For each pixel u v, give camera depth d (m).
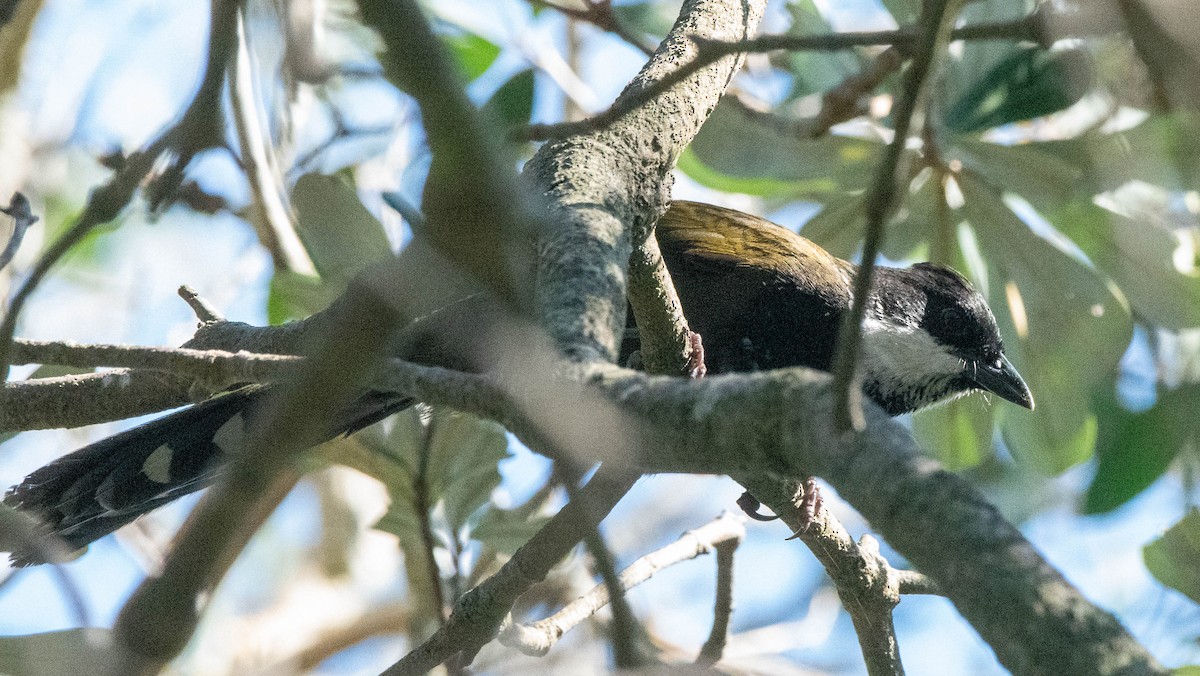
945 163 9.66
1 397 5.49
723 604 8.11
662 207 6.44
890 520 3.44
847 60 10.19
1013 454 10.69
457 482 9.06
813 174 9.92
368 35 10.49
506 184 3.63
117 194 4.53
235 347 7.39
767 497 7.08
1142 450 10.87
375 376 4.33
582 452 3.92
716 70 7.04
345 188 8.98
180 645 3.71
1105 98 9.50
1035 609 3.16
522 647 7.33
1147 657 3.09
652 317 6.77
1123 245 9.36
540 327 4.34
